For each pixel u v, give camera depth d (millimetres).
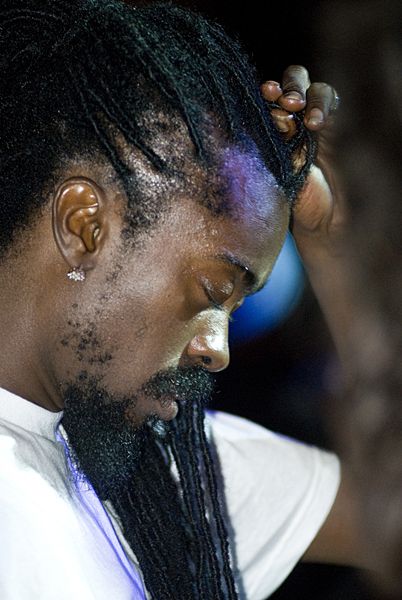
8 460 3797
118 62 3846
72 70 3846
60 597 3568
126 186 3793
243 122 3979
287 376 9094
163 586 4465
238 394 9227
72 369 3898
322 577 7922
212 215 3848
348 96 5211
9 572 3518
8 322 3846
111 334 3863
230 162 3877
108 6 4008
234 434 5324
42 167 3777
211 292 3906
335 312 5297
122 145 3791
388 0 5488
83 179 3779
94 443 4012
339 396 5570
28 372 3895
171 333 3926
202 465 4703
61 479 4004
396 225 5113
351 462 5441
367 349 5297
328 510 5348
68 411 3969
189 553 4512
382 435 5398
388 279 5172
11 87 3854
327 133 5094
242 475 5184
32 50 3895
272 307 9203
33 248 3797
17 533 3602
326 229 5164
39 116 3809
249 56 4312
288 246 9062
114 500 4449
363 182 5094
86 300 3826
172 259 3846
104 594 3816
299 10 8328
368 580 7582
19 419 3908
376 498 5398
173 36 4051
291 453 5359
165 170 3805
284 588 7973
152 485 4516
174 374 3984
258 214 3932
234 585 4594
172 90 3826
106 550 4020
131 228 3809
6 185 3783
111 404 3955
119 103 3797
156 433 4508
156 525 4496
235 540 5117
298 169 4637
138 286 3840
